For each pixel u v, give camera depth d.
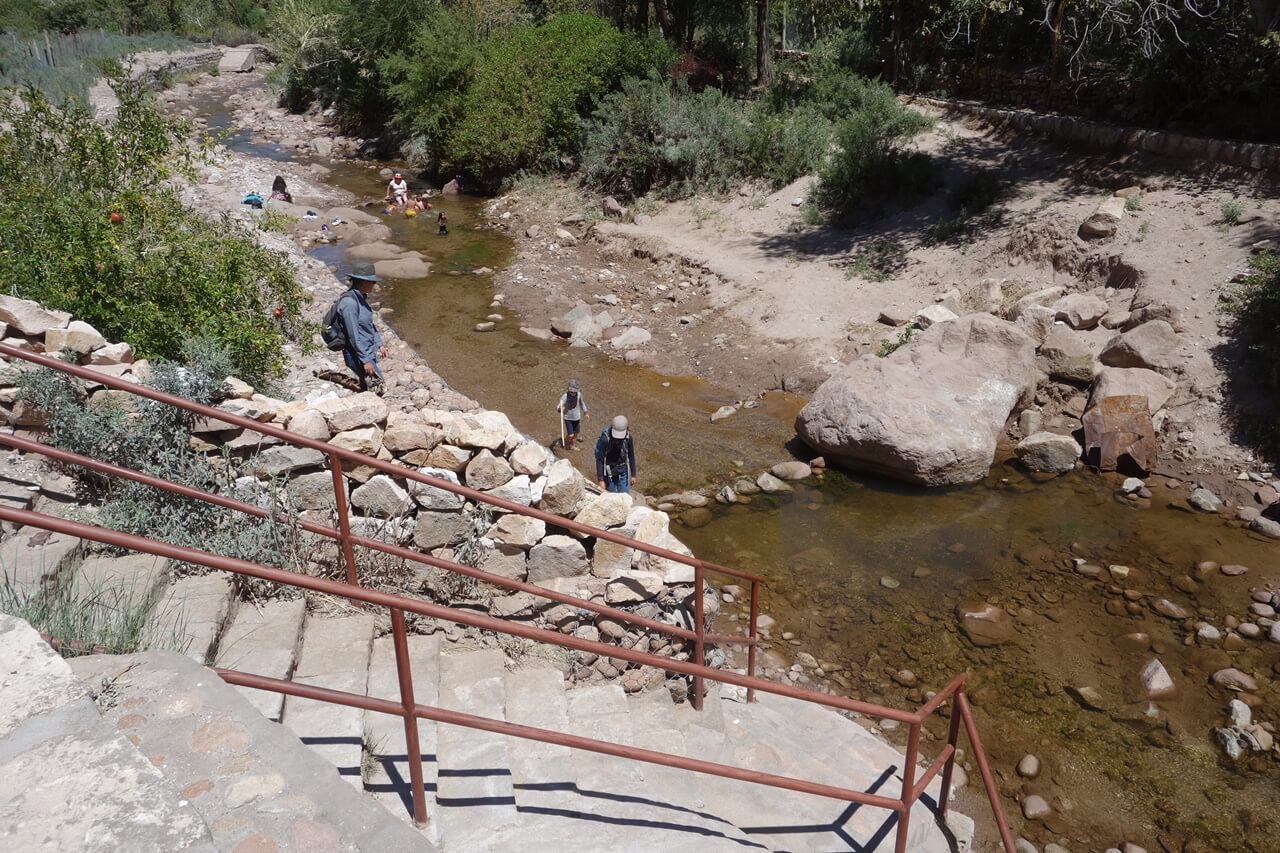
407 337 15.55
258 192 22.55
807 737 6.54
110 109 29.64
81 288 7.99
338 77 34.69
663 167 22.80
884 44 24.48
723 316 16.27
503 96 25.58
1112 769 6.72
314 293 15.43
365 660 4.84
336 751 3.89
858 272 16.53
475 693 5.02
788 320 15.45
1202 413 11.48
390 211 23.97
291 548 5.40
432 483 4.93
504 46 26.72
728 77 28.83
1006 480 11.11
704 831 4.47
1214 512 10.18
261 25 58.50
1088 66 18.98
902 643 8.17
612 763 4.92
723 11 30.08
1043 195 16.53
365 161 30.88
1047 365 12.57
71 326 6.08
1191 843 6.06
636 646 6.06
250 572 3.09
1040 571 9.20
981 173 17.45
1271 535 9.59
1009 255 15.44
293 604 5.06
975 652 8.02
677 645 6.21
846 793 4.41
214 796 2.80
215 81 45.09
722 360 14.63
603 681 5.95
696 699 6.11
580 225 21.91
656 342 15.48
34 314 6.12
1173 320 12.44
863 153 18.84
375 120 33.66
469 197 26.20
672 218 21.17
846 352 14.27
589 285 18.39
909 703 7.44
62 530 2.96
